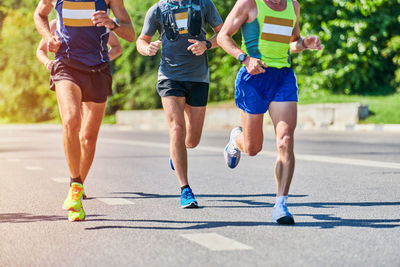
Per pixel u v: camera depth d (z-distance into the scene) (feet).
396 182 41.19
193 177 45.60
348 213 29.63
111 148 78.38
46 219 28.76
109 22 27.76
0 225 27.30
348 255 21.01
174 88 32.42
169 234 24.86
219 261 20.30
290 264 19.83
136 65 175.32
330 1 138.72
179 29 32.24
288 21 28.27
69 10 28.14
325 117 117.19
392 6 135.95
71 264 20.35
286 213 26.81
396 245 22.57
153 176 47.06
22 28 231.09
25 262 20.75
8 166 55.77
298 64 140.77
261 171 49.34
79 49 28.43
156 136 111.24
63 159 63.26
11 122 231.71
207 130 128.77
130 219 28.45
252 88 28.48
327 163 53.47
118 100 190.19
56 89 28.50
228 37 28.43
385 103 119.03
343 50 134.41
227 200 34.35
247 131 29.48
